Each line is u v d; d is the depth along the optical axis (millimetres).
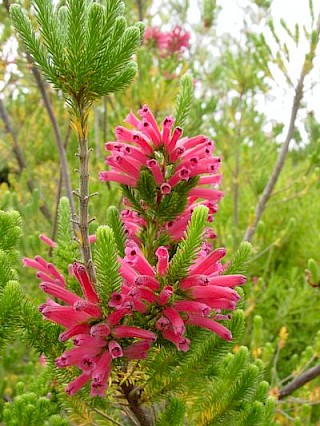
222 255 228
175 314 225
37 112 837
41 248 576
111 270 215
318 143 629
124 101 625
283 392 511
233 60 823
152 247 271
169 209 261
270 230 949
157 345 244
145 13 903
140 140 259
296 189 977
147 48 872
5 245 288
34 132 839
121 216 290
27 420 313
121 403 271
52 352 260
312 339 807
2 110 810
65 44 197
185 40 872
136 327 227
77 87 201
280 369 770
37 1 194
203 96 991
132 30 201
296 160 1428
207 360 263
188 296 229
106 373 220
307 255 919
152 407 294
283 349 792
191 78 311
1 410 382
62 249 295
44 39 197
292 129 645
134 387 264
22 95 828
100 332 216
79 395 271
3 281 255
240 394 277
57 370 265
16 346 637
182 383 263
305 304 786
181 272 223
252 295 615
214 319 252
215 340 263
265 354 522
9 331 250
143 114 263
